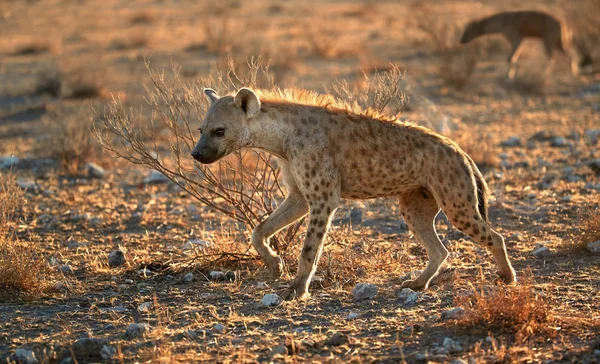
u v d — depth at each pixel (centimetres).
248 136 984
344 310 945
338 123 991
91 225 1414
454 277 1048
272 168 1170
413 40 3656
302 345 820
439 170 981
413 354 794
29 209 1515
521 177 1670
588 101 2538
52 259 1177
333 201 982
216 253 1155
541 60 3331
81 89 2738
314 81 2838
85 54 3603
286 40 3812
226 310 960
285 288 1003
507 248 1202
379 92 1240
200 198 1167
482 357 776
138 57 3450
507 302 860
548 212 1398
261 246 1057
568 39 3030
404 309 938
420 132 1005
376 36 3906
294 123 984
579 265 1095
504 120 2308
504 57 3434
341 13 4897
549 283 1012
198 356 811
